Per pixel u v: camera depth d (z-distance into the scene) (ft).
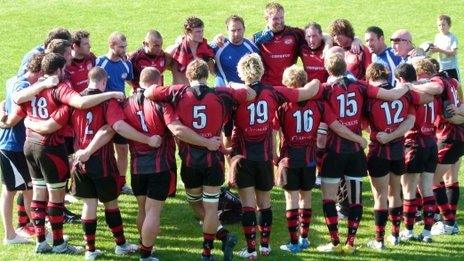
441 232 69.31
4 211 65.87
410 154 65.87
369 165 64.64
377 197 65.21
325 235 69.36
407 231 67.77
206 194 61.67
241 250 65.67
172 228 70.74
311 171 63.93
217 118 60.23
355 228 64.49
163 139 61.00
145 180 61.00
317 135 67.92
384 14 165.68
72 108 60.85
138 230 68.74
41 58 63.72
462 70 126.11
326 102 62.75
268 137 62.44
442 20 111.45
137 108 60.59
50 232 69.15
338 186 67.10
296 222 64.85
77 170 61.05
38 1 176.45
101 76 60.59
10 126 63.72
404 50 76.69
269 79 80.74
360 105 63.05
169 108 59.72
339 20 77.41
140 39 149.59
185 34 78.74
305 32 78.64
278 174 63.98
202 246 66.74
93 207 62.44
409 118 63.36
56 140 62.23
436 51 109.91
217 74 79.92
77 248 65.00
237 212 71.87
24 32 152.56
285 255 64.59
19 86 62.95
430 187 67.41
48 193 65.82
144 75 61.52
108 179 61.41
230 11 168.76
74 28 156.56
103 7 172.35
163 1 177.47
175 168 62.03
